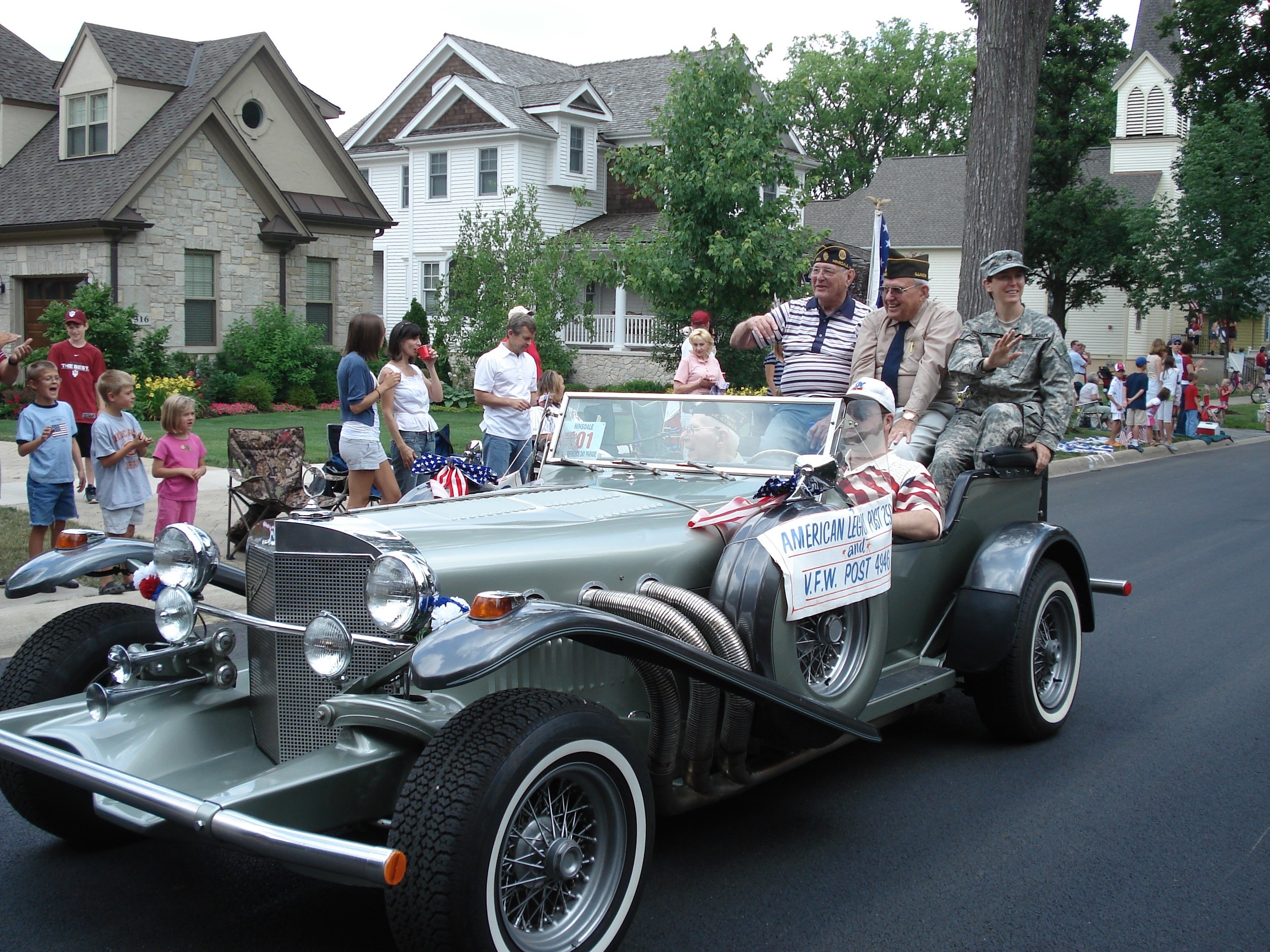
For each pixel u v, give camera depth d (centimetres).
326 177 2397
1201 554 988
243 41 2242
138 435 750
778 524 371
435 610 306
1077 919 336
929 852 385
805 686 375
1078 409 2319
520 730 275
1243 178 2991
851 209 4169
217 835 264
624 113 3219
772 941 321
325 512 361
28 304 2127
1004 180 1243
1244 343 4766
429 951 261
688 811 410
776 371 695
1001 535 496
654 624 342
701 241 1844
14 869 369
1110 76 4181
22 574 394
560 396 877
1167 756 486
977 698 492
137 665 359
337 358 2242
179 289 2086
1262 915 341
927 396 552
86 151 2161
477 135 2997
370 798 302
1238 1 2930
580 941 289
